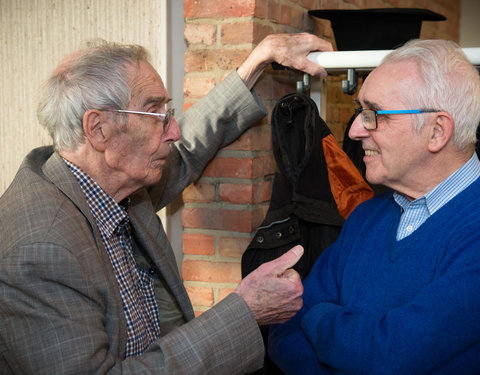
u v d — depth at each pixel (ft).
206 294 6.01
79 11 6.34
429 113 3.52
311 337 3.94
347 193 5.31
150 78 4.11
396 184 3.82
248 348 3.81
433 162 3.63
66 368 3.33
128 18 6.15
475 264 3.27
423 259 3.56
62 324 3.37
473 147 3.71
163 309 4.76
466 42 15.52
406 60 3.63
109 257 4.18
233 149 5.67
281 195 5.13
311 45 5.20
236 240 5.80
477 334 3.20
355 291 3.91
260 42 5.60
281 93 6.15
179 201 6.21
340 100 7.95
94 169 4.04
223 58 5.56
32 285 3.39
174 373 3.52
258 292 3.92
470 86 3.51
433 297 3.28
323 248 5.14
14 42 6.66
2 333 3.42
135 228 4.50
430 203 3.68
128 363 3.57
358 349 3.48
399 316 3.35
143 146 4.10
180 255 6.30
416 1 10.91
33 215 3.60
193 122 5.44
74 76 3.90
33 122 6.75
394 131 3.62
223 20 5.52
